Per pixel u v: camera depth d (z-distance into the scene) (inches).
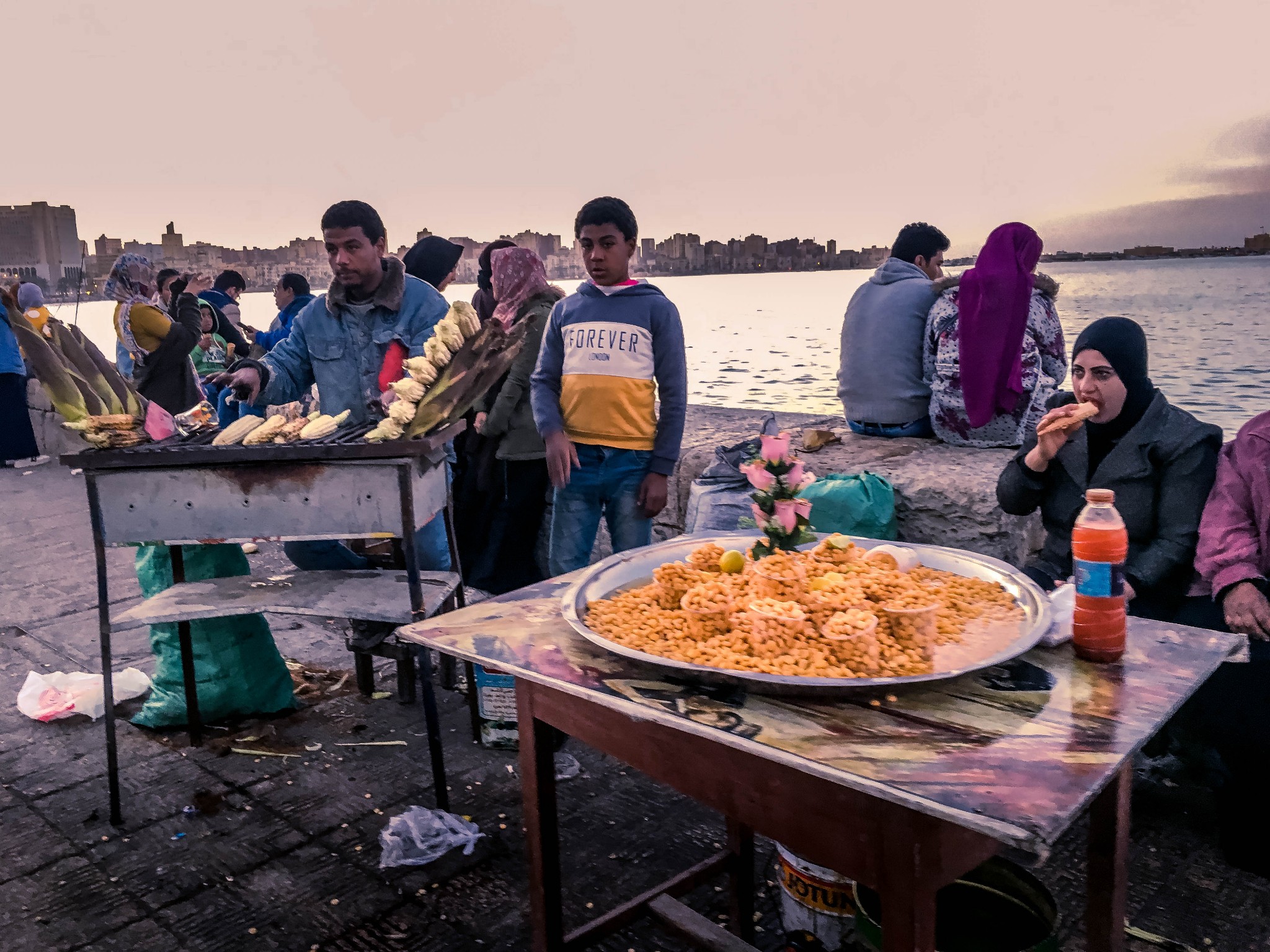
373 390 131.6
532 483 171.8
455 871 97.8
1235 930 84.0
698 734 54.8
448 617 76.2
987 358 153.0
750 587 69.4
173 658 130.0
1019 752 50.7
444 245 191.8
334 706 139.3
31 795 115.5
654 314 129.9
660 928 86.0
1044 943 60.6
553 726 73.3
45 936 89.4
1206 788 108.0
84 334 109.1
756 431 189.2
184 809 111.5
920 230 179.0
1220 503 96.4
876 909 68.1
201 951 86.8
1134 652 64.8
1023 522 138.8
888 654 60.8
